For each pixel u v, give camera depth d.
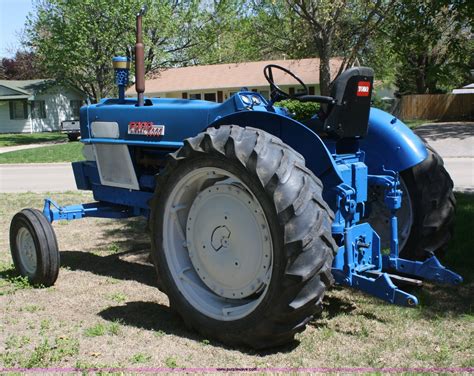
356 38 22.31
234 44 30.56
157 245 3.95
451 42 6.52
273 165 3.32
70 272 5.59
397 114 35.47
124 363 3.38
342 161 4.12
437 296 4.53
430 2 6.34
